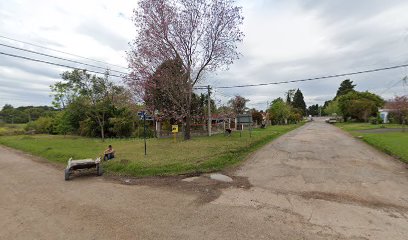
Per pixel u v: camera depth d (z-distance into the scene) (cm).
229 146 1331
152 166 891
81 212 513
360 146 1405
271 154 1189
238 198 577
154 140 1966
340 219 447
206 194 614
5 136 3234
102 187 709
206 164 906
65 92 2722
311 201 543
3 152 1672
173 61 1670
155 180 769
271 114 5091
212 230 414
